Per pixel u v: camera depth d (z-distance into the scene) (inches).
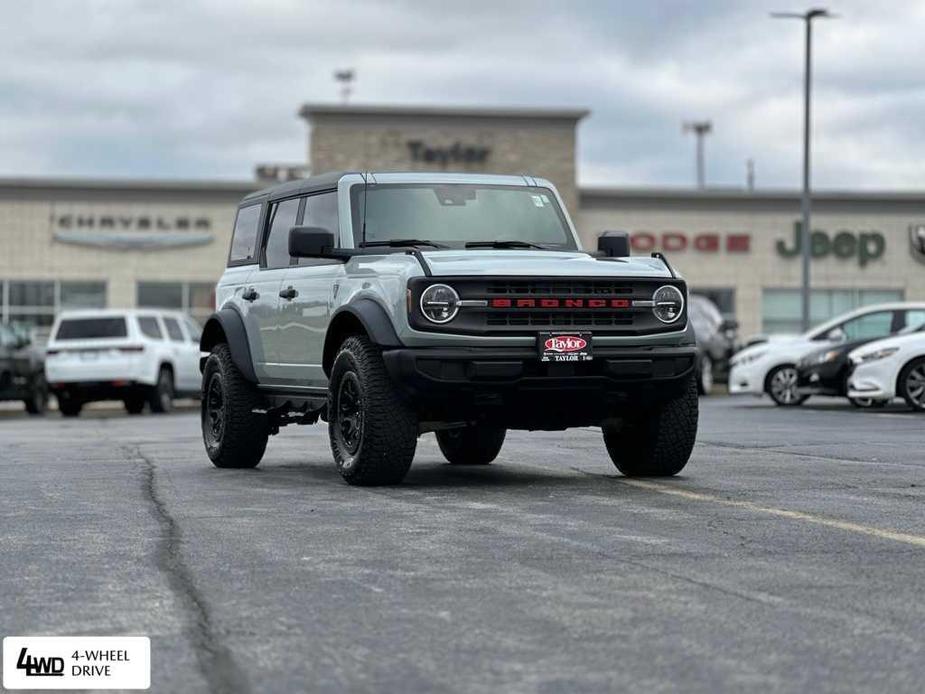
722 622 219.0
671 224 2114.9
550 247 444.5
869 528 314.5
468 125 2070.6
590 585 249.8
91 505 370.9
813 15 1561.3
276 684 187.2
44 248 1984.5
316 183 459.5
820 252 2128.4
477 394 390.9
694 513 341.7
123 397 1125.7
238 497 386.9
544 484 412.8
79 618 228.5
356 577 260.2
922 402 851.4
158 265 2003.0
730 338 1362.0
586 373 397.4
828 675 187.8
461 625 219.3
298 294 448.1
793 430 673.0
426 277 388.5
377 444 398.9
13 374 1123.3
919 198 2132.1
